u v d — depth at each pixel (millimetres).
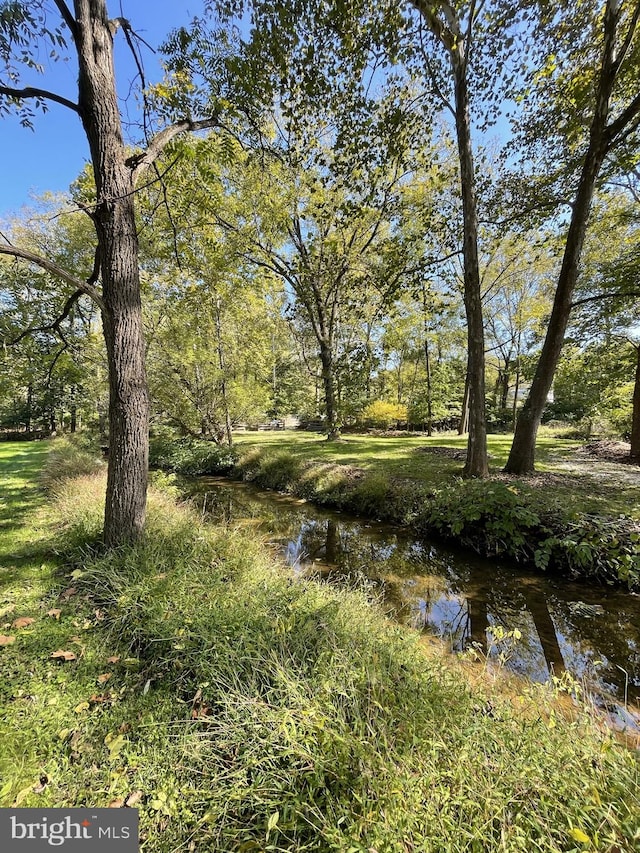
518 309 15781
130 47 3529
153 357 11859
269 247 12227
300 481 8914
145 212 6340
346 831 1266
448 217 7855
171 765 1607
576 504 5332
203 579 3064
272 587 3064
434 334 16062
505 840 1185
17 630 2439
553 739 1621
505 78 6043
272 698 1872
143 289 10586
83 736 1728
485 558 5109
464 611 3986
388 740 1560
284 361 26875
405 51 4891
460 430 17922
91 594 2883
